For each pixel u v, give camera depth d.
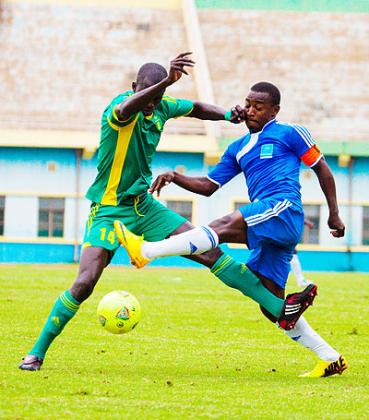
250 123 26.91
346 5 124.44
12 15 117.06
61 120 106.69
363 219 108.19
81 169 106.69
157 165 106.44
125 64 113.62
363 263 107.81
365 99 112.56
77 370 26.62
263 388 24.33
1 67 111.62
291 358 30.89
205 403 21.94
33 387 23.34
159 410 21.00
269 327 39.78
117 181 27.00
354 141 106.12
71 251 106.81
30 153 106.25
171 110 28.03
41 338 26.47
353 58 117.69
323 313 46.47
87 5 119.19
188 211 107.38
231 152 27.86
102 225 26.95
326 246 108.12
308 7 123.75
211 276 74.69
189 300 51.41
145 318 41.81
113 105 26.81
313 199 108.12
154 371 27.12
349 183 107.81
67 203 106.50
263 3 123.31
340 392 23.97
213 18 121.50
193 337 35.88
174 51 114.94
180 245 25.56
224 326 39.78
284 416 20.77
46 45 114.69
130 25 117.69
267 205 25.98
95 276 26.44
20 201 106.44
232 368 28.36
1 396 22.02
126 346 32.47
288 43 118.94
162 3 120.19
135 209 27.31
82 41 115.62
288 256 27.20
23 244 106.44
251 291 27.11
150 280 67.06
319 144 105.94
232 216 26.12
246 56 116.44
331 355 26.86
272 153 26.53
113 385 24.02
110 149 26.77
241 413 20.94
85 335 34.81
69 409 20.81
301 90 112.94
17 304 45.47
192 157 106.44
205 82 107.75
